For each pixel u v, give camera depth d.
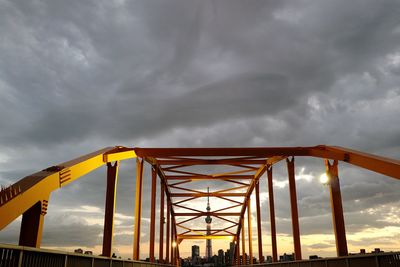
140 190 33.06
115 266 18.08
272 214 41.91
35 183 14.88
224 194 70.56
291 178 35.91
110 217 24.75
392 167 20.98
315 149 32.03
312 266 18.53
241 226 85.44
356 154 25.70
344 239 26.64
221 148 34.66
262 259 47.66
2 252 8.64
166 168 53.31
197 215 84.31
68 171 18.41
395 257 11.39
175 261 98.06
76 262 13.03
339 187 28.08
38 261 10.22
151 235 40.06
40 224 15.04
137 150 32.81
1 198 12.61
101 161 24.44
